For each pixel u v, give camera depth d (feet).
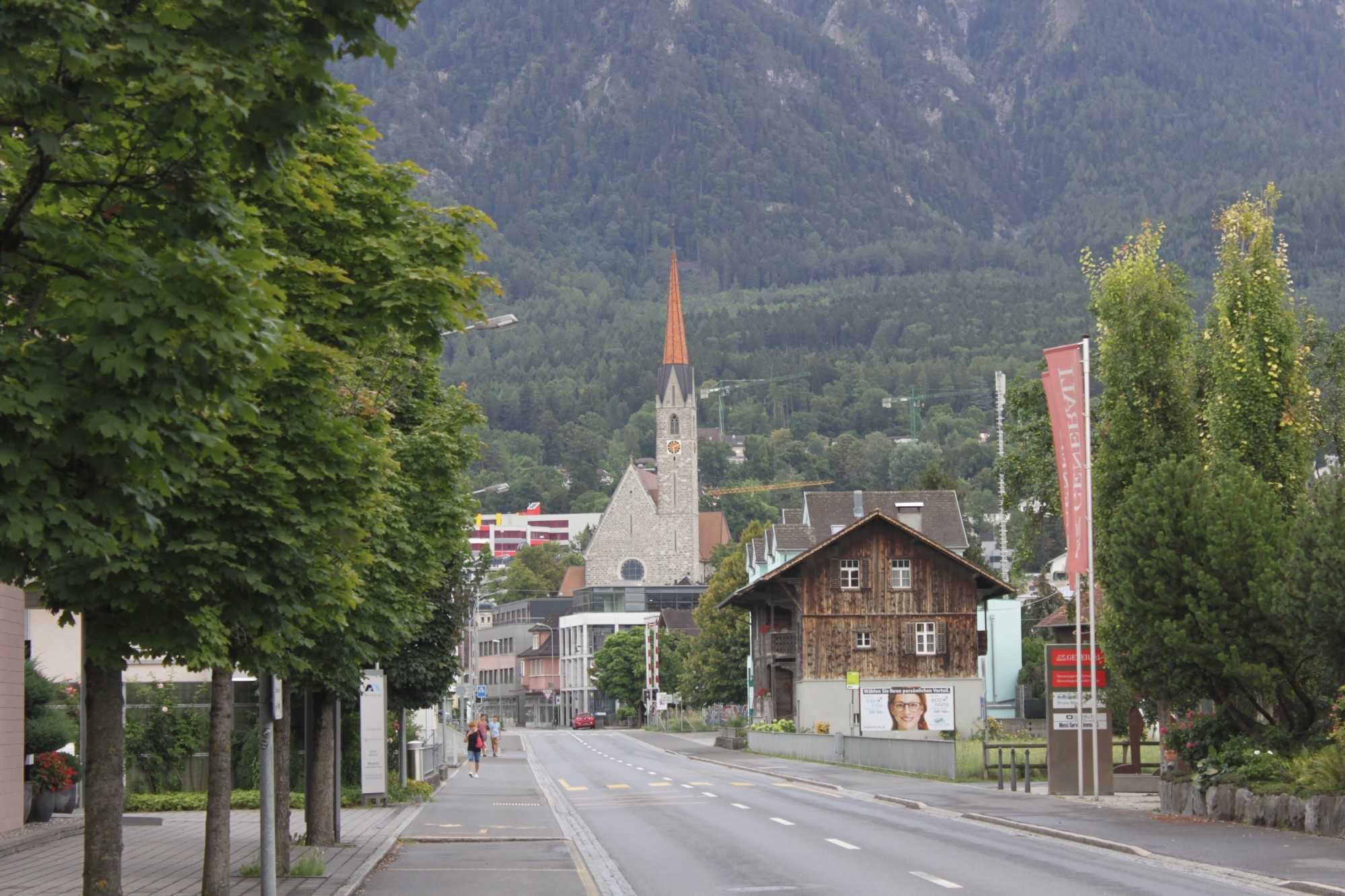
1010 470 199.93
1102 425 140.77
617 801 152.05
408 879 81.35
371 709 141.18
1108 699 151.94
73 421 36.14
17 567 37.01
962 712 279.08
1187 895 64.80
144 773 140.87
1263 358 124.36
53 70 34.42
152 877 79.25
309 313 56.80
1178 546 110.11
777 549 343.46
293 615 53.11
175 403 37.14
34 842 98.22
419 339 58.85
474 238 62.13
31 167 35.78
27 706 114.52
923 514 344.28
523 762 281.33
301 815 126.00
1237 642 105.50
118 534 42.83
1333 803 87.61
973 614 282.36
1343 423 154.30
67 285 35.68
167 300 35.58
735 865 84.84
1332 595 90.53
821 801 144.15
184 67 34.83
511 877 81.97
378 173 62.80
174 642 49.57
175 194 38.52
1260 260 125.29
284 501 51.67
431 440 89.15
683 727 476.54
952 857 85.71
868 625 281.33
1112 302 137.28
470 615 200.13
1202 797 106.52
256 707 143.64
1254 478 111.75
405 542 88.17
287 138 37.78
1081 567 132.26
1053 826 102.78
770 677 322.34
